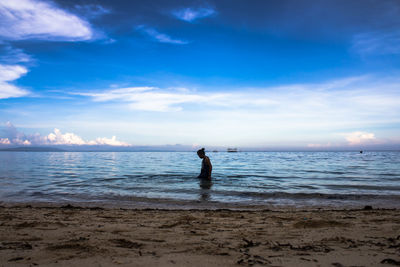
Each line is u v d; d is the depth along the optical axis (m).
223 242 3.57
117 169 27.42
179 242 3.55
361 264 2.49
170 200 10.47
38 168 29.00
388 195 11.84
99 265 2.40
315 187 14.23
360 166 34.03
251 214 7.12
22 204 9.55
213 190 13.05
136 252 2.94
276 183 15.86
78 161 48.91
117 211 7.62
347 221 5.67
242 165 35.94
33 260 2.58
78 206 9.21
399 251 3.02
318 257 2.75
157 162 44.56
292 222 5.68
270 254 2.89
